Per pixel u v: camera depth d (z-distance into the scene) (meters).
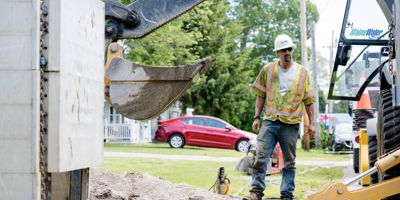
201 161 35.91
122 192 14.40
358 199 10.93
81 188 8.83
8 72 7.18
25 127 7.14
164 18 13.34
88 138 8.30
